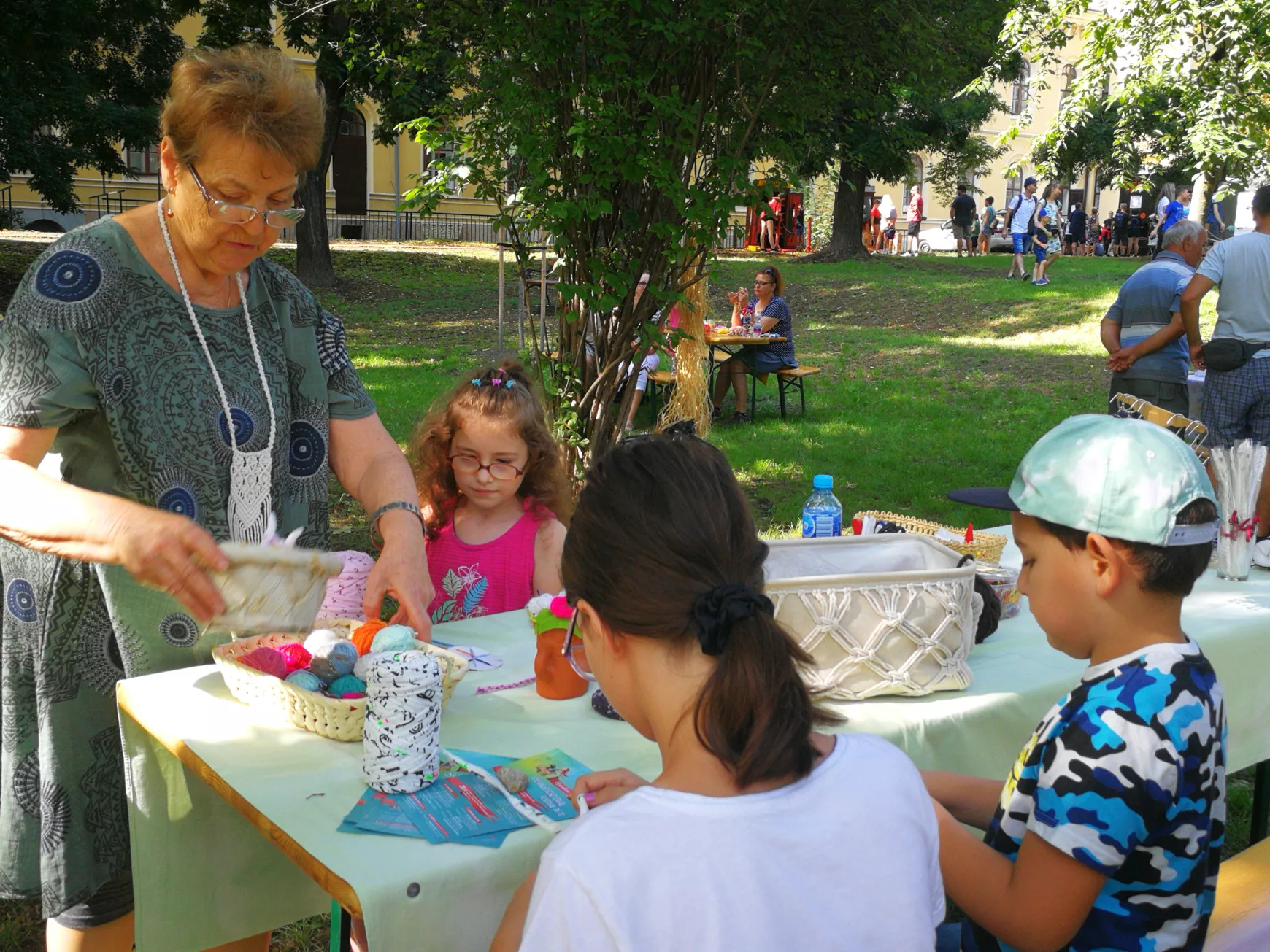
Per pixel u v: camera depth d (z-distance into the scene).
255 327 2.06
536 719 1.90
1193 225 6.10
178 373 1.92
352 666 1.86
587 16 4.34
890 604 1.96
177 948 1.89
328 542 2.24
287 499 2.14
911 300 16.94
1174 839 1.38
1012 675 2.15
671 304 5.07
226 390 1.98
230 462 1.99
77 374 1.81
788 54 4.68
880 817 1.14
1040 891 1.39
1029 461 1.49
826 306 16.94
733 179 4.84
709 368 9.70
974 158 25.14
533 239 5.90
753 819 1.08
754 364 9.54
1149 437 1.42
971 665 2.20
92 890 2.01
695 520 1.15
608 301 4.82
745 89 4.84
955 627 2.01
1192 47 9.48
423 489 3.00
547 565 2.96
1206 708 1.38
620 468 1.19
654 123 4.55
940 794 1.77
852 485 7.61
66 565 1.90
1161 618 1.42
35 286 1.81
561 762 1.69
